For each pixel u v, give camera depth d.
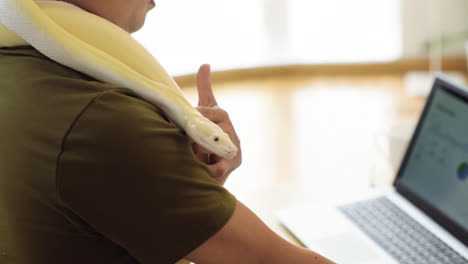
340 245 1.19
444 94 1.32
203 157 0.87
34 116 0.68
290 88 3.57
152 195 0.67
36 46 0.70
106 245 0.72
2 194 0.71
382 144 1.75
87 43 0.73
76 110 0.67
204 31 3.63
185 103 0.75
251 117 3.09
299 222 1.29
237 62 3.77
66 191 0.67
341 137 2.50
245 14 3.68
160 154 0.68
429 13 3.56
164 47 3.58
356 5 3.64
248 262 0.74
